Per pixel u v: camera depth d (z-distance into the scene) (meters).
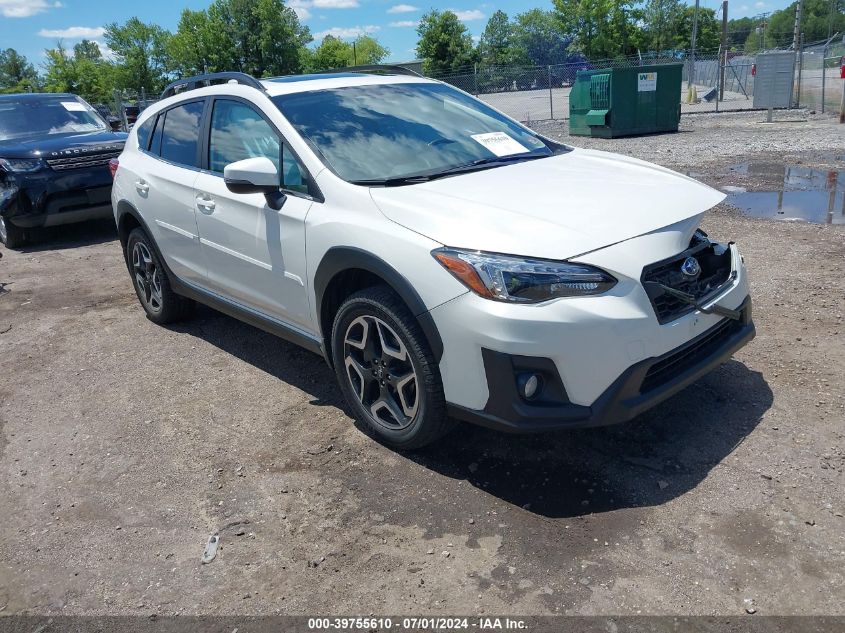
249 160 3.55
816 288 5.09
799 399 3.61
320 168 3.56
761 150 12.20
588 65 27.03
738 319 3.29
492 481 3.16
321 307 3.55
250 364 4.68
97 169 8.65
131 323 5.69
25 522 3.17
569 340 2.72
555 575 2.56
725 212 7.70
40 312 6.13
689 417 3.53
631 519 2.83
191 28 51.44
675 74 16.03
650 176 3.61
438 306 2.92
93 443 3.82
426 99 4.37
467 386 2.93
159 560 2.84
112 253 8.18
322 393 4.17
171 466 3.52
